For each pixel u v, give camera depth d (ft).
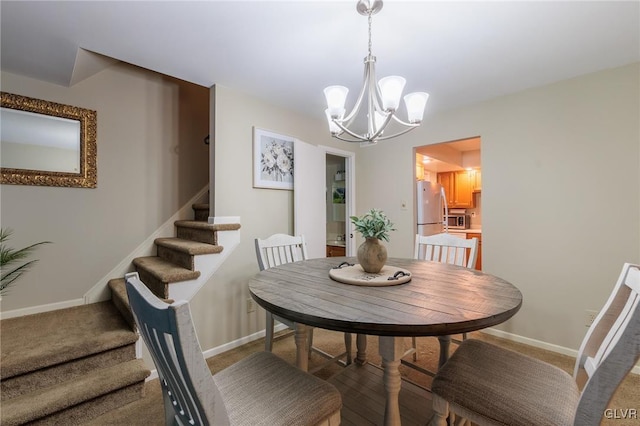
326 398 3.28
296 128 10.12
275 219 9.44
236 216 8.37
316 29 5.53
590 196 7.30
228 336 8.09
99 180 8.13
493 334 8.80
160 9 4.91
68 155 7.61
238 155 8.43
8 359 5.08
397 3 4.80
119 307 7.32
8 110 6.82
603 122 7.13
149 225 9.16
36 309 7.23
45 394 5.10
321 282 4.82
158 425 5.19
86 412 5.29
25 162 7.04
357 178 12.44
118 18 5.12
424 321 3.13
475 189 17.29
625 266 3.61
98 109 8.11
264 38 5.81
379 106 5.97
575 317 7.51
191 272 7.15
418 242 7.70
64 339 5.89
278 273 5.50
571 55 6.45
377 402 5.49
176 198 9.82
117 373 5.75
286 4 4.83
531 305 8.18
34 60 6.38
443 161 15.10
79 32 5.51
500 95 8.66
